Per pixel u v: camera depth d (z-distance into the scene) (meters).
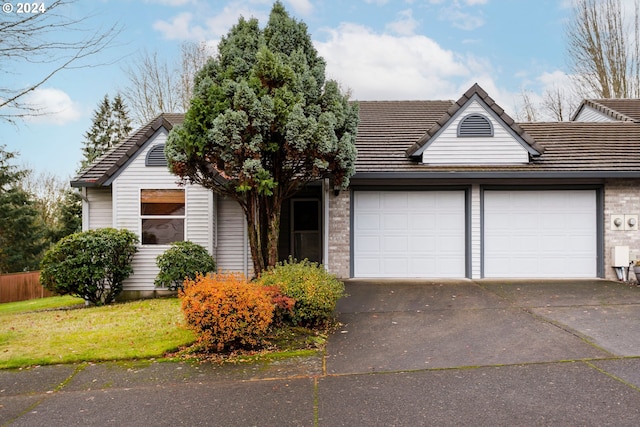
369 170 10.96
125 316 8.50
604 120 16.84
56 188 32.81
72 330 7.45
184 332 7.06
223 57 8.84
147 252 10.98
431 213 11.53
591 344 6.09
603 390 4.65
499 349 6.02
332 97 8.69
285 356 6.04
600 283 10.61
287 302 6.92
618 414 4.14
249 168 7.70
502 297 9.12
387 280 11.23
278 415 4.33
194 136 7.93
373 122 13.89
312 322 7.30
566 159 11.39
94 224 11.58
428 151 11.29
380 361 5.73
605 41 25.84
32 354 6.20
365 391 4.83
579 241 11.40
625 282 10.77
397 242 11.53
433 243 11.52
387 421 4.15
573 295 9.27
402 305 8.62
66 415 4.46
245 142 7.82
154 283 10.50
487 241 11.43
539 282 10.79
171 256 10.21
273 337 6.75
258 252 8.73
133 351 6.25
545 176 10.81
